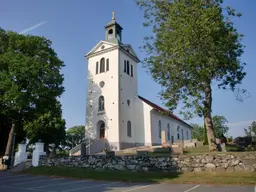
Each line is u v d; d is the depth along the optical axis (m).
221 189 10.80
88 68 38.41
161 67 19.67
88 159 20.86
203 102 18.28
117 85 34.38
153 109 36.44
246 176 13.62
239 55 18.00
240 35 17.25
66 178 17.17
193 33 15.91
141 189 11.57
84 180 15.83
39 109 30.25
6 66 28.88
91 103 36.16
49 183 14.45
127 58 38.81
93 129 34.56
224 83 18.42
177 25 16.75
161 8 20.38
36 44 31.80
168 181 13.92
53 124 42.47
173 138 47.12
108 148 32.22
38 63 28.69
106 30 39.53
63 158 22.52
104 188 12.17
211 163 16.09
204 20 15.59
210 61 16.00
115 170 19.11
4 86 26.33
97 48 38.56
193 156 16.80
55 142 46.78
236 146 27.92
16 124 31.88
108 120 33.53
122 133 33.00
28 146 48.31
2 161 26.41
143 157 18.42
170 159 17.42
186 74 17.92
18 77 27.91
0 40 31.02
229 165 15.55
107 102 34.56
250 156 15.27
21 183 14.60
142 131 36.09
